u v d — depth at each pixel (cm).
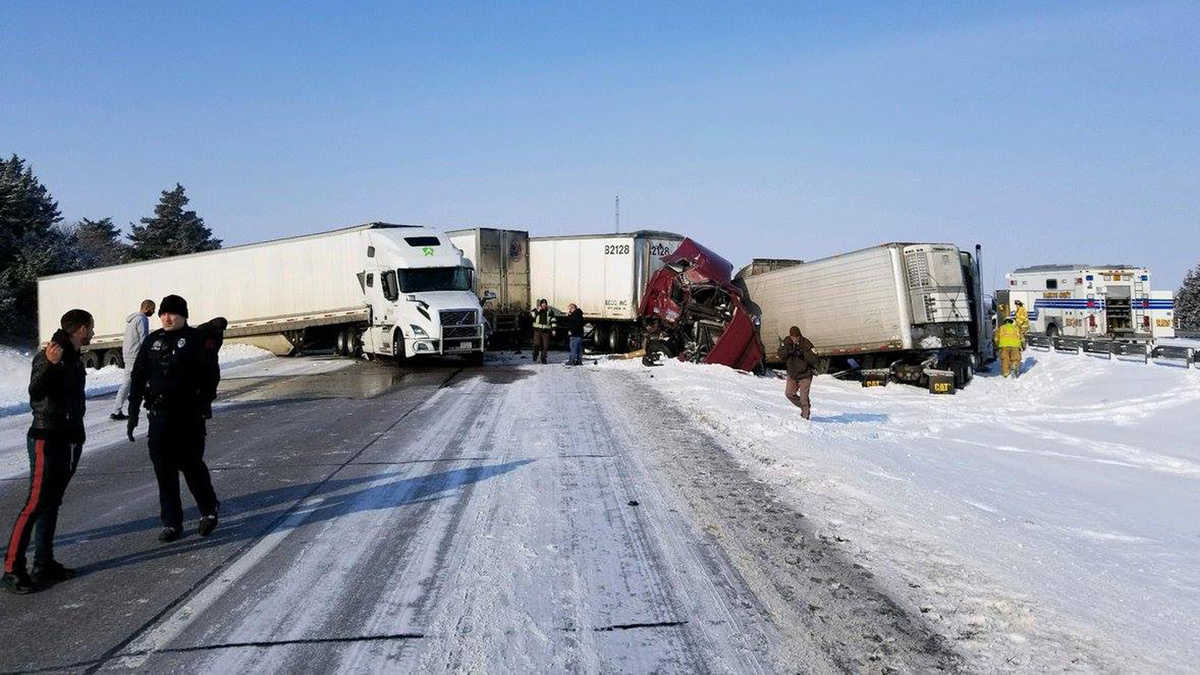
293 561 626
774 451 1045
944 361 2338
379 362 2680
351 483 887
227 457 1047
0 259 5731
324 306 2816
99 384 2039
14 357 4738
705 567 602
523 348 3362
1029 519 812
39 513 584
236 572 603
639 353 2694
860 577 582
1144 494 1014
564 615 515
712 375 2097
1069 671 440
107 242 10262
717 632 488
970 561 624
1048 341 3281
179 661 457
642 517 736
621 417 1355
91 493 868
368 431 1241
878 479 919
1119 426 1659
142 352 692
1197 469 1180
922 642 475
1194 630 518
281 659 457
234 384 2000
